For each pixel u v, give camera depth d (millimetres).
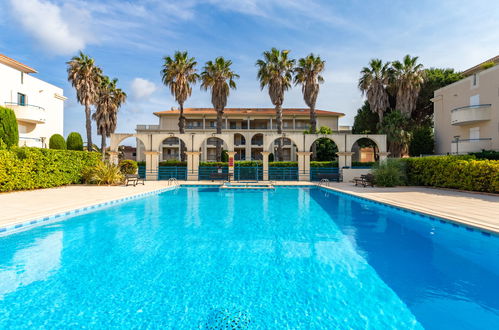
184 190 16938
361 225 7414
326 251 5254
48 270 4316
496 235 5855
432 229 6965
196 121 41938
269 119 41750
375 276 4129
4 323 2930
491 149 20625
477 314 3113
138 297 3484
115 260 4746
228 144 22453
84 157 18078
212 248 5406
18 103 22953
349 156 22766
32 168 13836
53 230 6762
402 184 16844
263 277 4082
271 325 2896
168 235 6352
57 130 27891
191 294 3568
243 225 7402
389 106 29453
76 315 3086
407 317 3045
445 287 3793
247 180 22688
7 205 9133
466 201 9977
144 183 19547
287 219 8180
